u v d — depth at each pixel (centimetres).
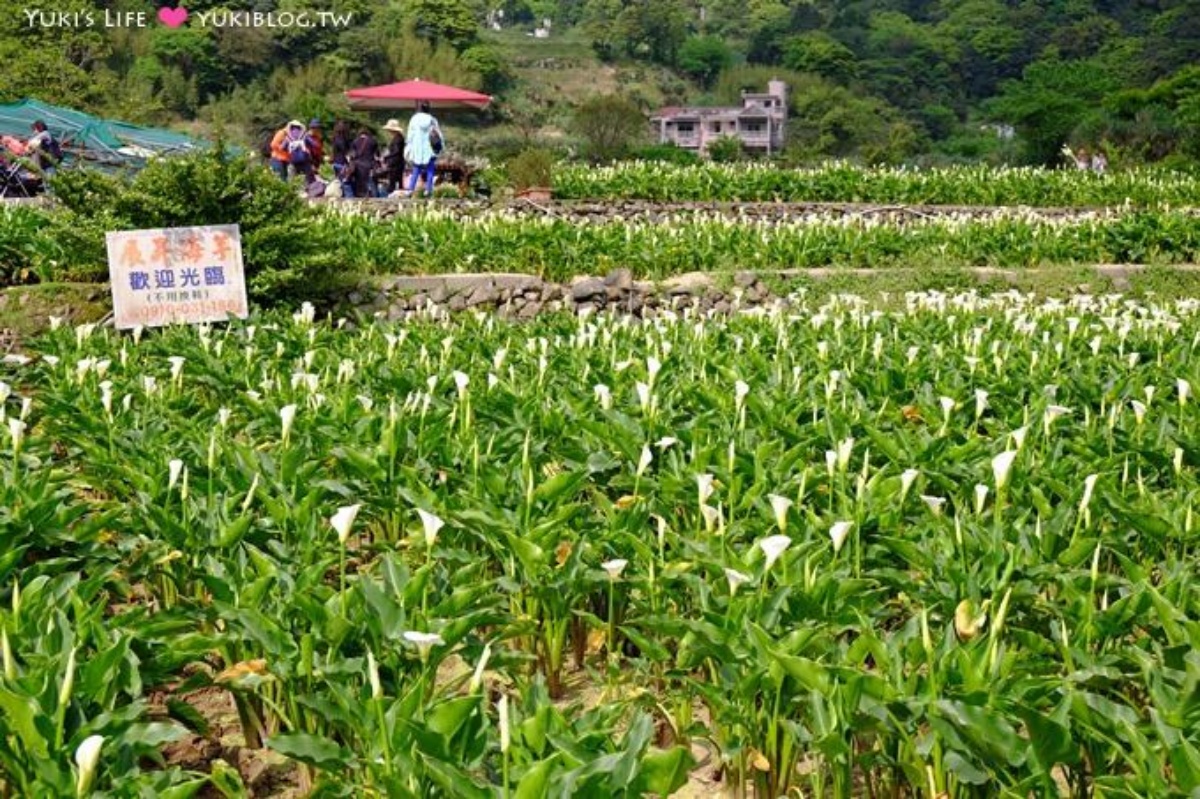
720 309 1794
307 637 490
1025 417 849
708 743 581
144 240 1388
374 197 2775
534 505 653
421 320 1476
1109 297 1518
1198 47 11031
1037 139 5197
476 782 397
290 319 1373
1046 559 606
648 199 3092
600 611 654
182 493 647
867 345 1206
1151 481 766
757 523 643
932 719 436
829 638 517
